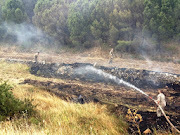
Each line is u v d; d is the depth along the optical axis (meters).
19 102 6.17
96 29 19.25
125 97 9.31
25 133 4.29
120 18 17.97
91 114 6.55
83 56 18.86
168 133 5.48
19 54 20.16
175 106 7.94
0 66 15.67
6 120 5.37
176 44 16.06
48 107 7.26
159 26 15.17
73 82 12.41
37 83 11.66
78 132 4.99
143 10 16.92
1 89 6.07
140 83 11.41
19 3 24.42
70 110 6.79
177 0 15.07
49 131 4.70
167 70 12.15
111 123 6.09
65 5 22.20
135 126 6.16
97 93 9.99
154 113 7.26
